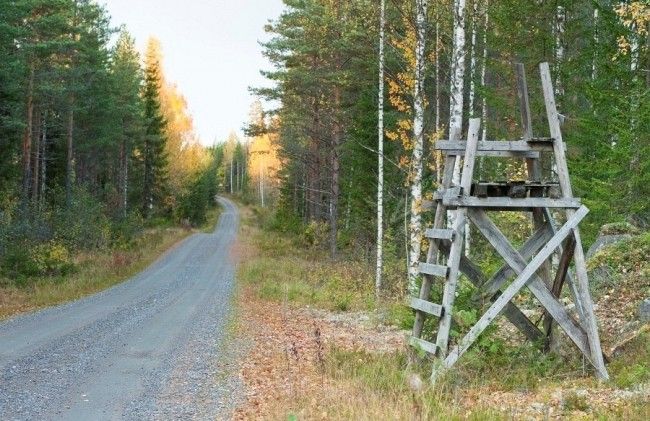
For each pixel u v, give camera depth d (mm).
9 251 25828
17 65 29281
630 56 14398
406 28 17688
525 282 8680
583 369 8586
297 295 21516
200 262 37812
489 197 8844
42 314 17062
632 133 13141
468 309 9617
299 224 48125
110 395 8492
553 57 15742
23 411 7652
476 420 6523
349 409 6859
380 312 16109
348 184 30359
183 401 8219
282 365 10312
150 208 68938
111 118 51250
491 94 16641
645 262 12641
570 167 14930
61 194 40188
